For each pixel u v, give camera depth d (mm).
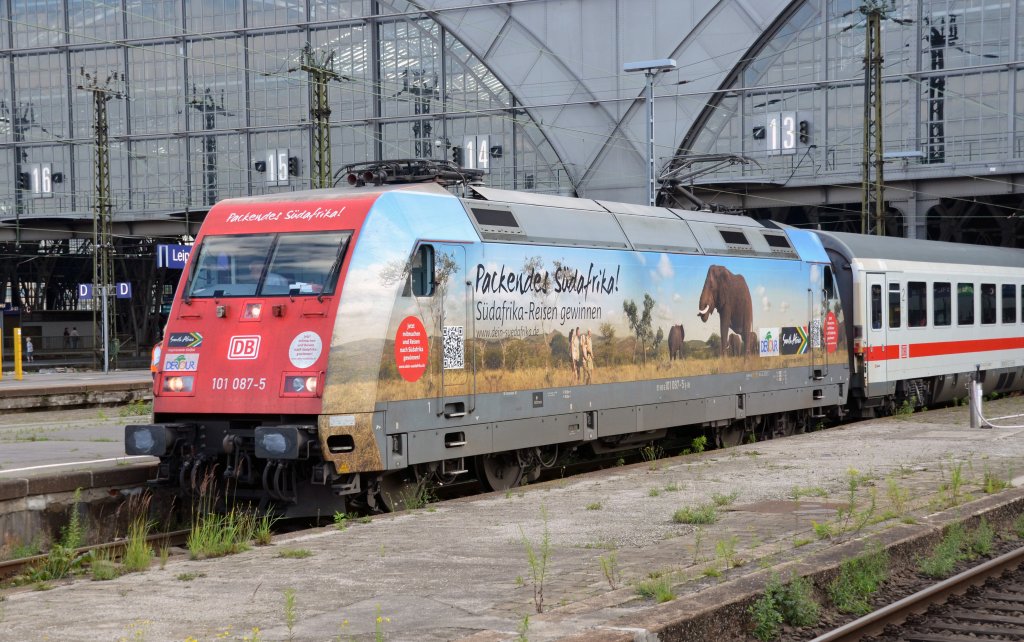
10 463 14812
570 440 15523
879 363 23188
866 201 39031
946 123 53375
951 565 9688
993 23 52250
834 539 9781
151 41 65812
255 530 11734
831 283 22000
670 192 33375
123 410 26719
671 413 17531
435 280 13289
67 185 67438
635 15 58062
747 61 56844
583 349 15742
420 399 13039
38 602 8180
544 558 8617
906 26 53938
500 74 60219
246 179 64438
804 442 18141
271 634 7055
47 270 78312
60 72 67625
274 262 13031
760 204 57219
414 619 7359
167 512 13773
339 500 12523
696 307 18141
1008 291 28641
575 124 59344
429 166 14594
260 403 12453
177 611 7742
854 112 55156
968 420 21688
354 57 62719
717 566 8750
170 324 13328
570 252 15555
